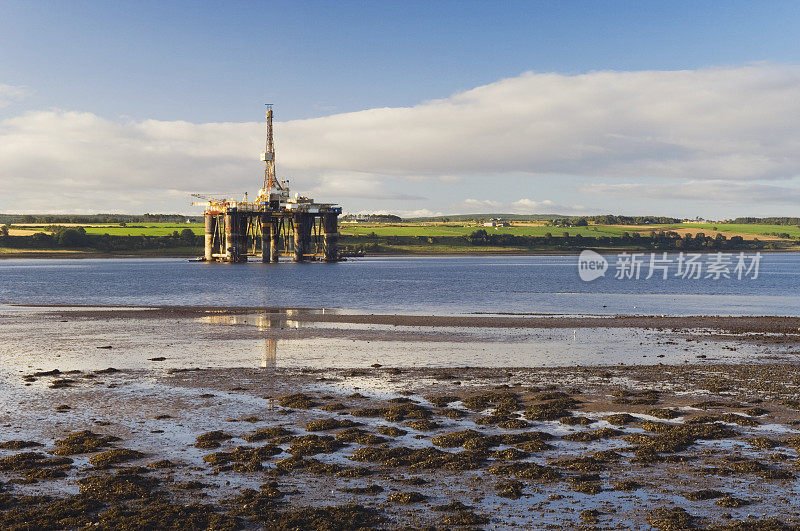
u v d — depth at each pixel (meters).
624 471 19.95
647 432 24.05
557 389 31.27
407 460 20.75
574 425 25.03
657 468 20.19
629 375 34.59
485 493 18.31
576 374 34.91
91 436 23.12
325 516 16.70
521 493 18.28
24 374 34.62
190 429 24.33
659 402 28.53
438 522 16.42
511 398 28.98
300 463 20.45
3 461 20.36
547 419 25.89
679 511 16.88
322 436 23.39
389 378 33.78
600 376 34.28
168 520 16.44
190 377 33.84
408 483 18.98
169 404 28.08
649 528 16.12
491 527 16.17
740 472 19.80
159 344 45.34
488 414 26.70
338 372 35.34
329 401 28.75
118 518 16.50
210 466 20.36
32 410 26.98
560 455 21.52
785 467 20.17
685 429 23.84
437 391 30.86
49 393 30.08
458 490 18.53
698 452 21.69
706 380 33.12
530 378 33.84
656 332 52.09
